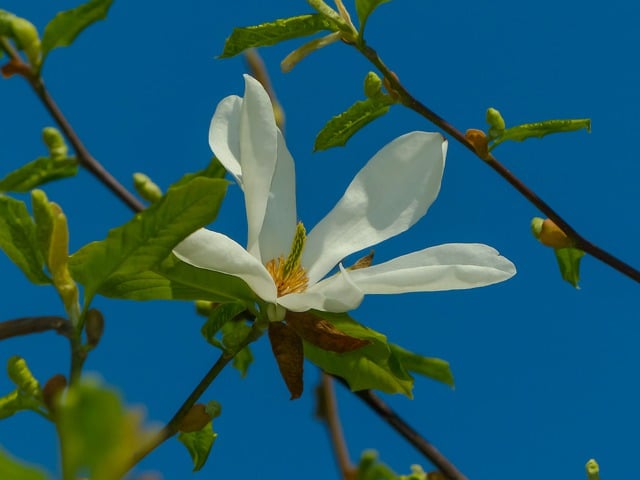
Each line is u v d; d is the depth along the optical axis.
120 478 0.58
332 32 0.76
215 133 0.72
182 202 0.66
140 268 0.67
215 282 0.70
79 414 0.51
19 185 0.73
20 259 0.68
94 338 0.67
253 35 0.75
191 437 0.72
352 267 0.72
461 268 0.70
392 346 0.76
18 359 0.67
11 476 0.55
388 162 0.74
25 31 0.70
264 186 0.71
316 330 0.70
